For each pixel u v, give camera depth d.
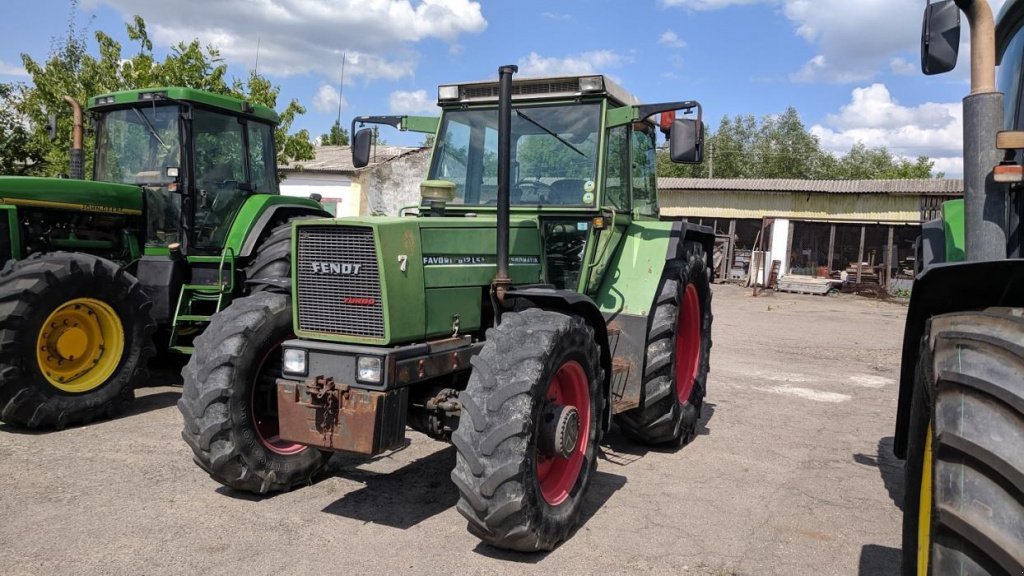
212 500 4.18
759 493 4.57
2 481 4.39
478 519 3.38
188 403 4.04
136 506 4.05
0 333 5.30
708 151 47.31
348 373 3.60
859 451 5.58
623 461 5.21
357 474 4.72
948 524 1.83
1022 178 2.34
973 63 2.54
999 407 1.87
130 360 6.00
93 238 6.77
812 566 3.54
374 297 3.66
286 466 4.30
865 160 49.22
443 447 5.34
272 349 4.28
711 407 7.02
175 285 6.68
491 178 5.02
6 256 6.11
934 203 22.11
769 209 24.88
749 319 15.21
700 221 26.08
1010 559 1.73
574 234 4.95
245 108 7.35
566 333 3.69
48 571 3.24
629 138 5.41
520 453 3.33
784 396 7.60
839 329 13.85
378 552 3.54
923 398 2.33
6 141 11.80
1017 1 2.80
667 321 5.13
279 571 3.31
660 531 3.93
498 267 3.95
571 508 3.78
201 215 6.93
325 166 23.62
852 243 24.20
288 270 6.51
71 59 15.50
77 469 4.66
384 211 23.77
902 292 21.92
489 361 3.52
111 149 7.26
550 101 4.90
